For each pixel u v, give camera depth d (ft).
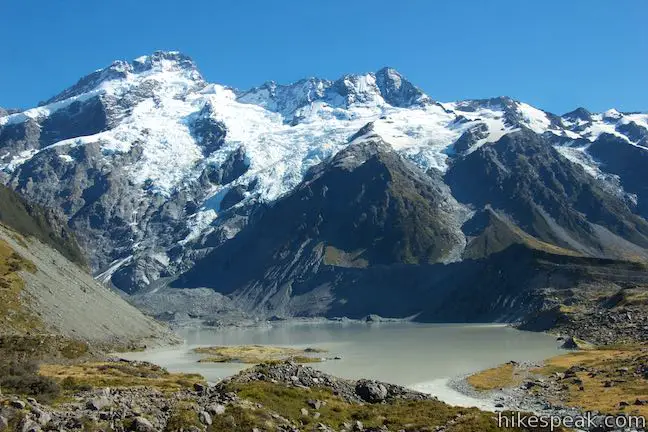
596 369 394.32
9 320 472.44
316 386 247.91
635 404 278.26
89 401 177.68
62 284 632.79
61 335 504.84
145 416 165.78
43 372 316.81
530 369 438.40
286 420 189.67
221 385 228.63
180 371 469.57
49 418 153.38
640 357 401.90
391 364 530.68
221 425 171.63
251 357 603.26
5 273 554.87
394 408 236.02
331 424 201.46
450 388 378.94
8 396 169.78
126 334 648.79
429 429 202.49
